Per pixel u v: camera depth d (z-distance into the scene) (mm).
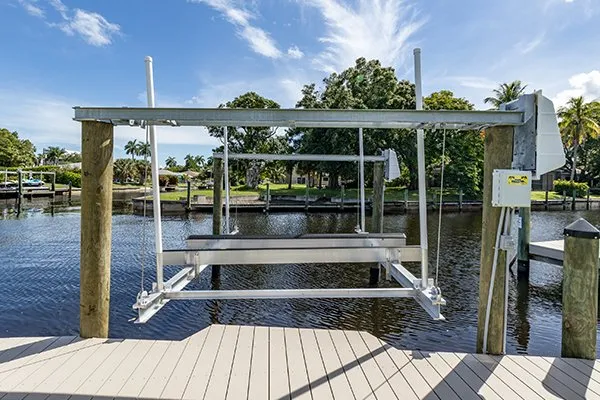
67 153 66562
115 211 16562
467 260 7445
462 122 2332
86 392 1839
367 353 2357
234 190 25594
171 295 2650
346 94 20219
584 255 2379
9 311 4594
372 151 18969
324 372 2104
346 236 3789
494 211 2438
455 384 1998
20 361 2137
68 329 4121
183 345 2416
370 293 2734
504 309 2424
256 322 4363
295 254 2971
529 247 6301
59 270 6500
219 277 6098
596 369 2205
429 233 11070
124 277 6062
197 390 1883
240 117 2357
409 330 4176
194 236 3734
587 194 22328
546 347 3830
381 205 5848
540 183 28922
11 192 22453
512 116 2311
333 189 24000
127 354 2260
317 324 4324
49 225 11984
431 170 23609
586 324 2375
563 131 26203
